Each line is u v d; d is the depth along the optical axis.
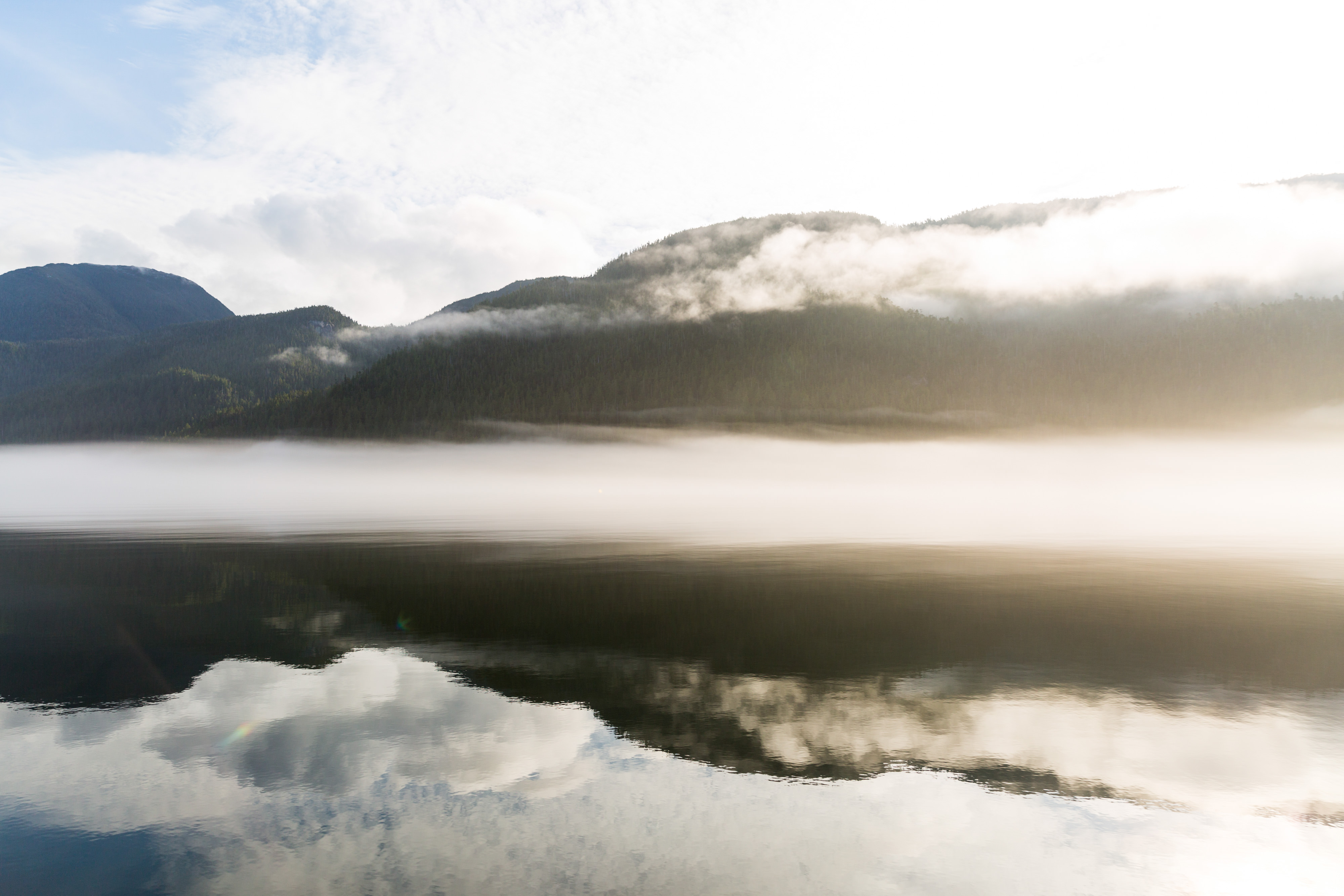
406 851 7.29
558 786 8.66
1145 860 7.07
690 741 10.06
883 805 8.20
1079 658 14.01
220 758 9.54
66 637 16.16
